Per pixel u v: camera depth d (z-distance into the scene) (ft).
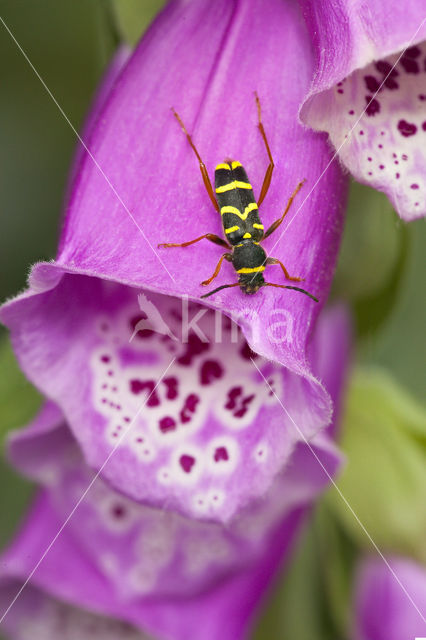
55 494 0.83
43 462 0.82
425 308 1.05
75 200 0.74
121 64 0.84
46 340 0.75
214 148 0.74
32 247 1.15
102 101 0.84
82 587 0.86
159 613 0.85
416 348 1.05
